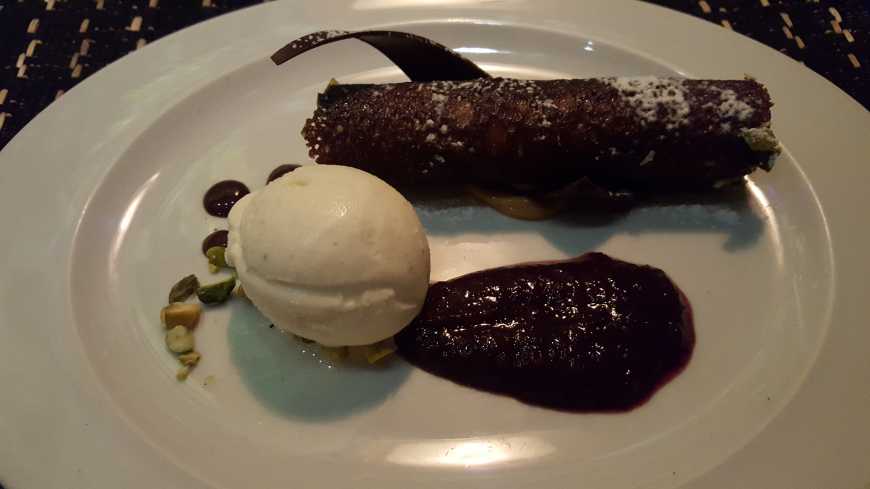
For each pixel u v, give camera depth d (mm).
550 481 155
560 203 206
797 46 242
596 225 205
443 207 212
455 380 173
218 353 180
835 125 212
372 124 199
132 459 152
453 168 204
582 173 203
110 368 174
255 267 166
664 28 241
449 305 184
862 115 212
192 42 241
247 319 187
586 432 163
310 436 165
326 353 178
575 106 194
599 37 241
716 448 157
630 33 241
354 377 175
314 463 160
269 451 162
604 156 196
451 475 158
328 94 206
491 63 247
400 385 173
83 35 252
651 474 154
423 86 203
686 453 158
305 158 224
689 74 229
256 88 238
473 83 203
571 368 171
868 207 194
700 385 170
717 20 252
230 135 230
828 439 153
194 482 150
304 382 175
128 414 162
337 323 164
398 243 168
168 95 228
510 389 171
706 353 177
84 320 182
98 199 204
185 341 179
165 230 206
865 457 150
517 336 176
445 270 197
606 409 167
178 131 225
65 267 188
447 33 248
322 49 244
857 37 243
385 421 167
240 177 219
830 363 166
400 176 208
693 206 207
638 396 168
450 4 250
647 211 207
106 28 255
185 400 171
